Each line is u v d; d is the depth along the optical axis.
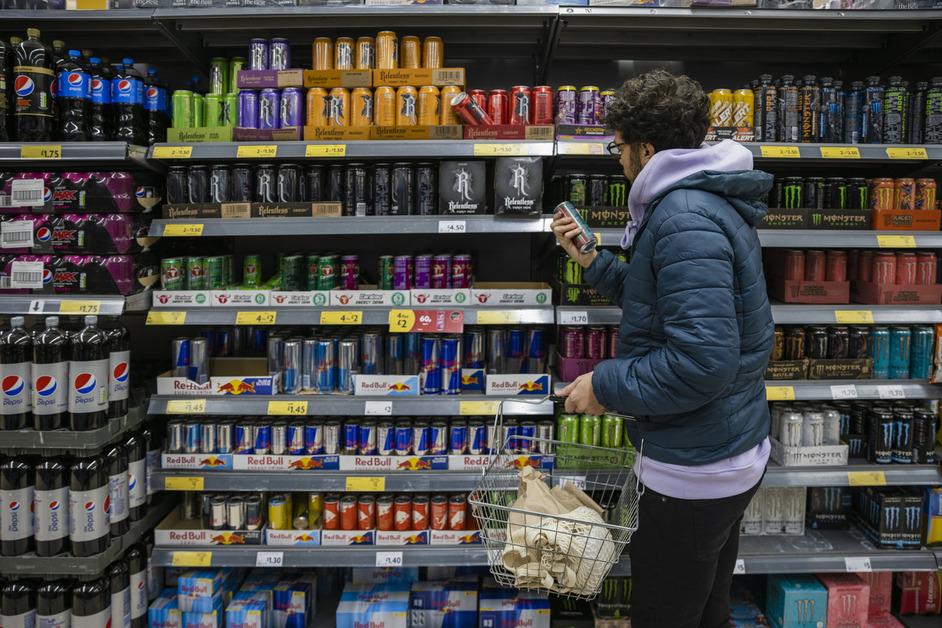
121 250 2.46
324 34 2.82
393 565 2.51
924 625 2.68
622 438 2.55
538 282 2.85
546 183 2.81
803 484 2.56
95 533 2.33
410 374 2.62
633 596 1.82
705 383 1.48
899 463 2.63
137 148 2.47
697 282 1.48
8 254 2.48
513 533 1.63
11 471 2.32
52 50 2.54
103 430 2.33
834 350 2.64
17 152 2.42
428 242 3.12
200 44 2.86
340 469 2.57
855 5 2.49
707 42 2.88
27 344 2.34
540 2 2.47
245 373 2.69
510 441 2.57
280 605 2.62
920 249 2.82
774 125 2.56
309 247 3.12
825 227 2.58
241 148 2.46
